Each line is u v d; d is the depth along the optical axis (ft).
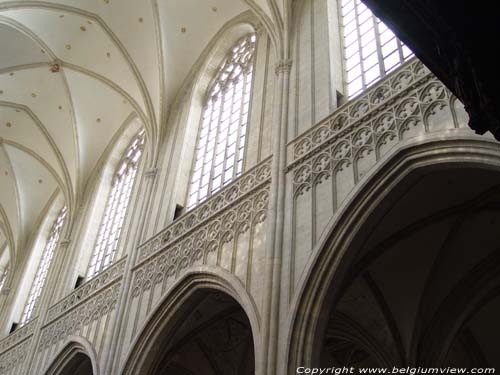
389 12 16.83
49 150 94.32
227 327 60.29
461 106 34.22
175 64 76.69
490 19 15.78
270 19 60.23
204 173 63.57
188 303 50.03
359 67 49.29
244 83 66.90
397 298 49.78
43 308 77.10
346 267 37.01
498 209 44.04
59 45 82.53
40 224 104.17
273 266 39.91
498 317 53.42
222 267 46.11
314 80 50.37
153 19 74.23
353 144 40.52
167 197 63.93
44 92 88.84
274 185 44.91
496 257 48.03
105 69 82.64
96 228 82.84
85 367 65.67
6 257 115.65
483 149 31.45
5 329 90.43
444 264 48.37
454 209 43.37
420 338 48.91
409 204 40.96
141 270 58.34
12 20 75.77
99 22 77.56
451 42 16.38
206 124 70.54
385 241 43.83
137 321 53.62
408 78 39.58
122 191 82.69
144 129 81.30
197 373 64.44
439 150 33.94
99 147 91.91
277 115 50.83
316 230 39.04
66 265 80.23
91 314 63.93
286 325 36.17
